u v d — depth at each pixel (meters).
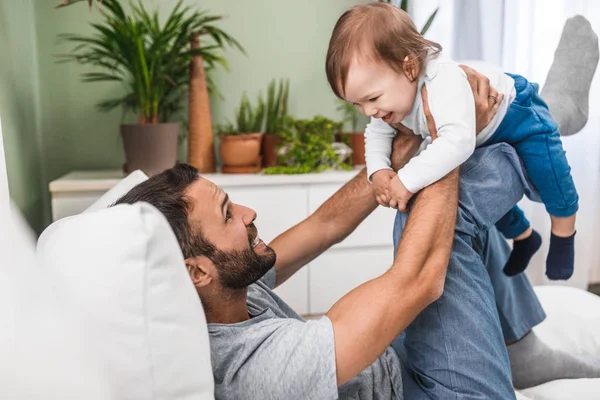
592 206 2.56
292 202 2.47
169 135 2.41
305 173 2.53
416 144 1.26
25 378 0.54
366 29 1.11
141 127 2.37
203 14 2.79
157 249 0.74
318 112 2.97
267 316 1.05
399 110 1.15
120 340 0.72
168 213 0.94
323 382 0.87
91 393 0.59
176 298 0.76
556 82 1.53
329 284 2.55
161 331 0.74
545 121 1.22
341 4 2.92
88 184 2.31
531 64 2.55
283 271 1.32
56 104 2.72
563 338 1.71
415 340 1.12
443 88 1.10
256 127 2.75
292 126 2.70
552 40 2.50
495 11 2.58
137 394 0.74
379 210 2.54
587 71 1.52
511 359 1.50
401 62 1.11
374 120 1.30
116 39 2.32
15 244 0.66
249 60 2.87
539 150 1.21
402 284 0.94
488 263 1.40
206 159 2.61
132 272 0.73
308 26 2.90
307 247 1.33
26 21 2.46
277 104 2.74
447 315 1.08
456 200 1.08
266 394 0.88
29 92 2.48
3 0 2.07
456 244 1.12
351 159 2.72
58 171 2.76
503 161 1.20
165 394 0.75
